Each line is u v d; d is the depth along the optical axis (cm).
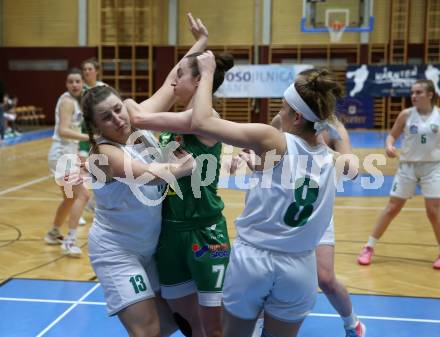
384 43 2614
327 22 2561
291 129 341
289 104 334
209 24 2720
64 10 2808
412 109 722
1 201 1151
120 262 378
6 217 1012
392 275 702
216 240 396
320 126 333
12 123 2502
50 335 515
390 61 2617
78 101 794
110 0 2741
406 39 2589
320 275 451
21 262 747
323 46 2653
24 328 532
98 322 545
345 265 744
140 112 383
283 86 2272
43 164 1670
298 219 331
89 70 836
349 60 2653
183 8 2723
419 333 524
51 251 799
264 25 2680
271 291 346
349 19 2541
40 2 2817
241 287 341
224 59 400
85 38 2811
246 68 2280
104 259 380
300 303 347
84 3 2784
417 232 920
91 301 603
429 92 705
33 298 612
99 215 389
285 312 348
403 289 649
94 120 369
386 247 833
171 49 2744
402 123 735
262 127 321
